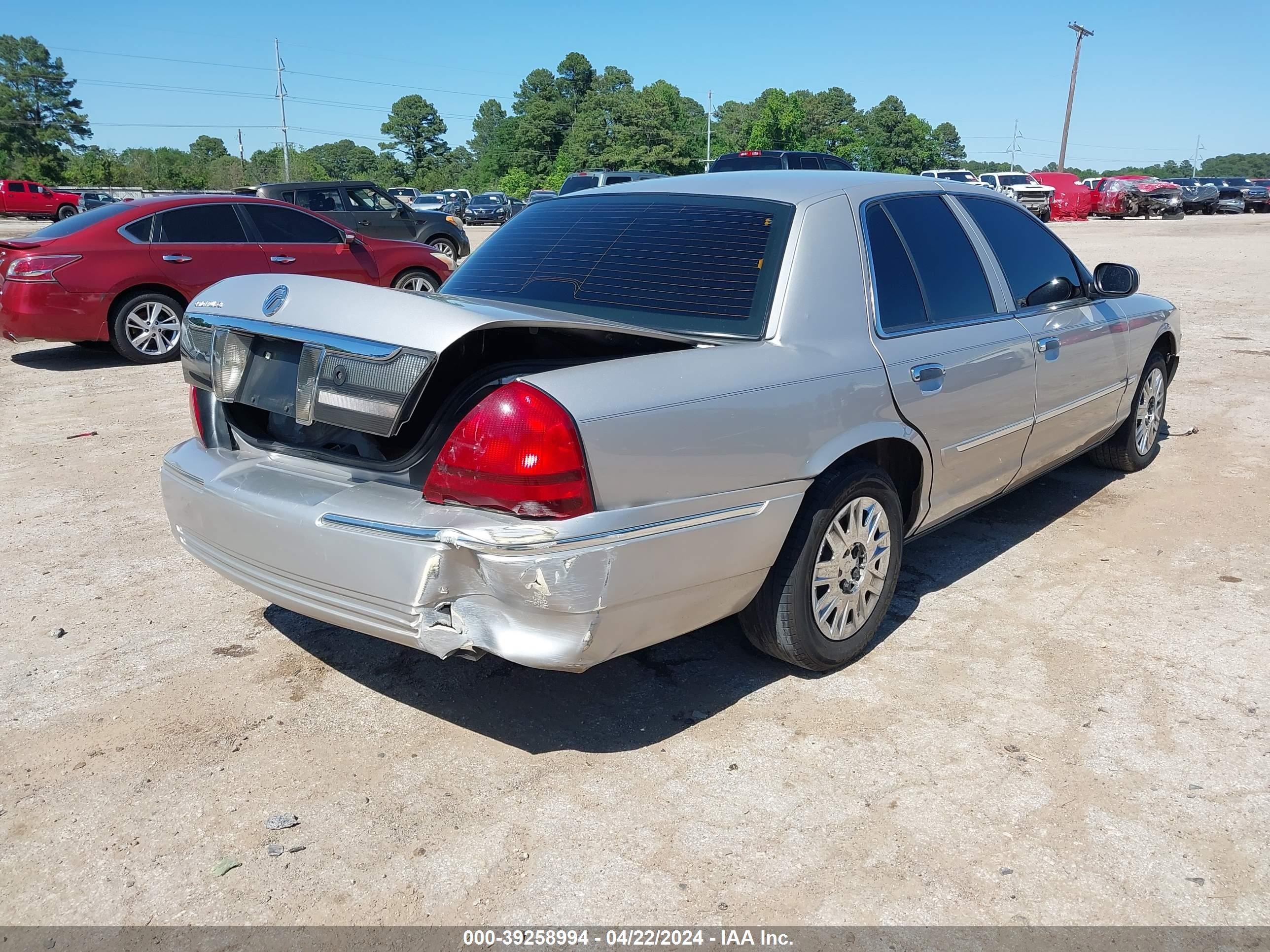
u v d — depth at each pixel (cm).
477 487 250
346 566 266
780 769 289
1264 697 327
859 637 346
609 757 296
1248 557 448
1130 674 342
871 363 331
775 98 8850
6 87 11550
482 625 256
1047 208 3828
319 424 296
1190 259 1928
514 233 388
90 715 319
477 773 288
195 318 313
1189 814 267
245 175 11131
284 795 278
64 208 5331
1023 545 466
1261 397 765
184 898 240
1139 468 581
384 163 14975
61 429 693
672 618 283
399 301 267
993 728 309
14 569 440
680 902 237
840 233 339
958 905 235
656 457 263
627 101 10100
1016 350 402
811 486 314
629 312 324
